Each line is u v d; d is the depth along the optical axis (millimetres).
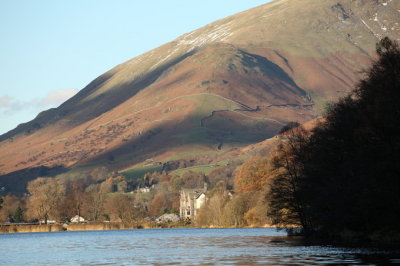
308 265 57531
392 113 69750
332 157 90312
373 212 79250
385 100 70375
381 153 70812
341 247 78438
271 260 65062
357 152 77812
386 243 81000
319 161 94125
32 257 84625
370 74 77250
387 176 71750
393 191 71750
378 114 70250
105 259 76250
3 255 90812
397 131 69562
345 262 58781
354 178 81250
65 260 77188
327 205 93438
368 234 88500
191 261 68625
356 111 81375
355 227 92500
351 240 90438
